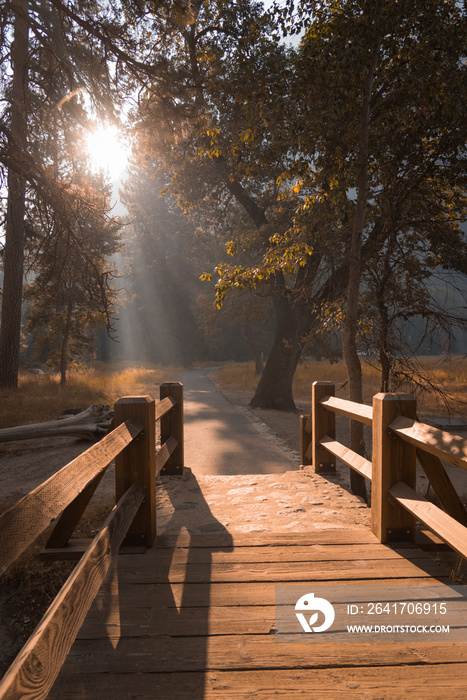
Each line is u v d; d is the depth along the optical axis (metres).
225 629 2.43
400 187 7.41
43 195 11.20
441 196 8.14
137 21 9.75
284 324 16.67
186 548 3.54
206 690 1.97
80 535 4.93
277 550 3.47
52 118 11.20
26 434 9.80
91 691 1.96
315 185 6.91
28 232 16.14
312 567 3.16
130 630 2.42
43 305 25.09
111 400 16.66
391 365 7.79
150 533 3.57
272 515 4.47
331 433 6.11
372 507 3.81
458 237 8.39
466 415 13.88
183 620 2.51
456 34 6.09
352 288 6.54
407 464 3.56
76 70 10.73
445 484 3.40
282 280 16.50
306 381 24.64
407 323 8.06
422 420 12.90
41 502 1.64
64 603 1.73
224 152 11.56
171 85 9.89
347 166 6.57
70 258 12.32
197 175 16.80
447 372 21.53
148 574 3.08
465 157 7.06
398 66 6.42
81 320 26.25
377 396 3.65
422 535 3.69
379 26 6.01
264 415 14.64
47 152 11.40
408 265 7.78
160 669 2.10
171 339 64.69
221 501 4.98
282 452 9.02
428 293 7.85
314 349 18.61
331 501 4.94
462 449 2.39
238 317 26.77
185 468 6.56
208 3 11.04
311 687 1.98
